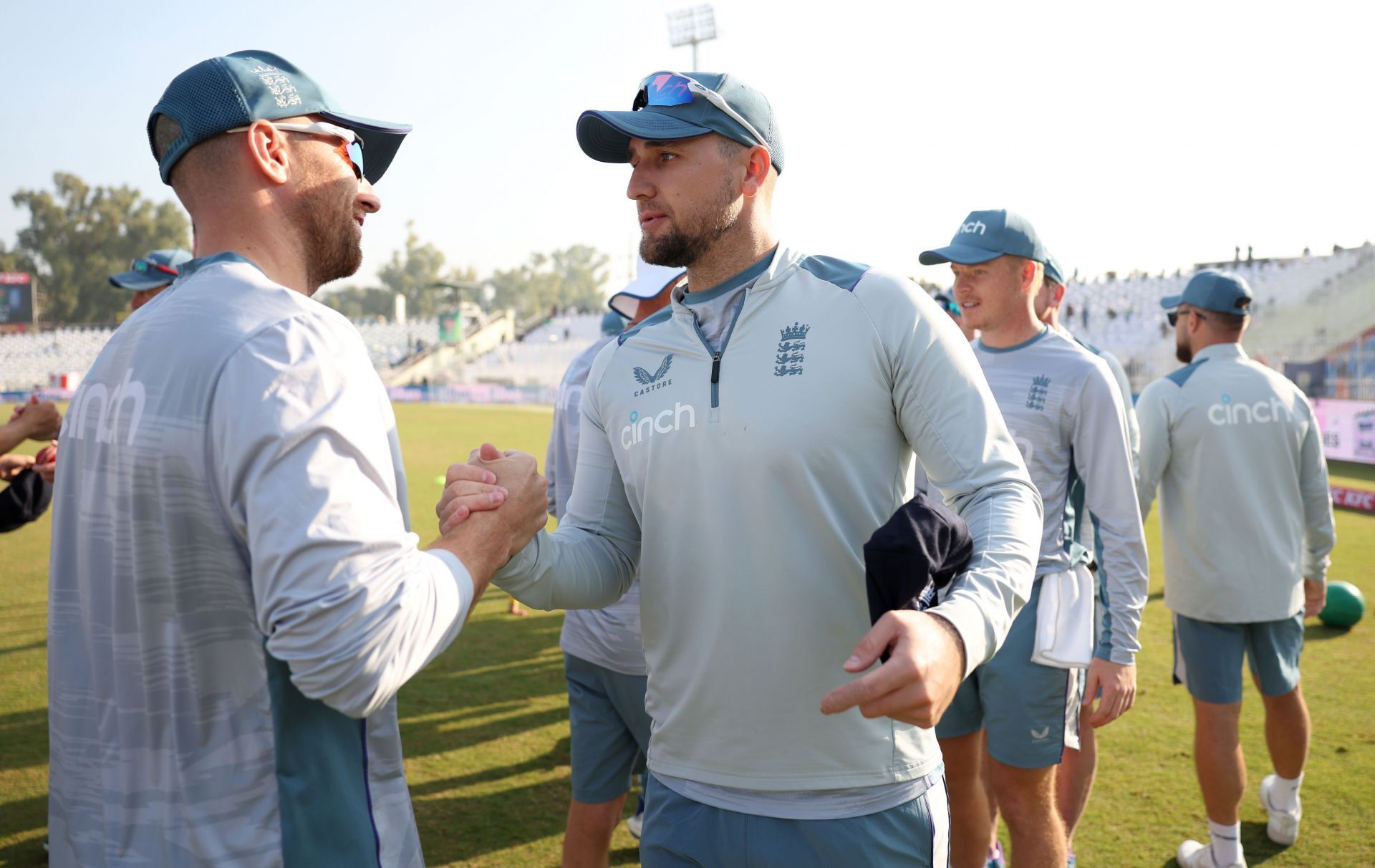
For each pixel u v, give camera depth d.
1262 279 27.20
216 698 1.25
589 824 2.67
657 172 1.64
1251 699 4.51
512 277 111.81
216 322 1.21
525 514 1.43
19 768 3.75
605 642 2.58
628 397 1.76
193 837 1.25
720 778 1.62
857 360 1.57
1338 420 15.22
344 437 1.15
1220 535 3.10
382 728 1.40
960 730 2.81
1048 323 3.72
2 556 7.96
